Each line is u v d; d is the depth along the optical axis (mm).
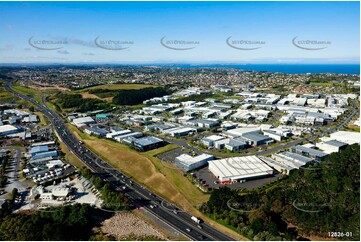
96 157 147125
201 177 116062
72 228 85000
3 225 85625
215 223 88062
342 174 95312
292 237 77000
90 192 110312
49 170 129000
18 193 109125
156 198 105438
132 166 132625
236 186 107500
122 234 85125
